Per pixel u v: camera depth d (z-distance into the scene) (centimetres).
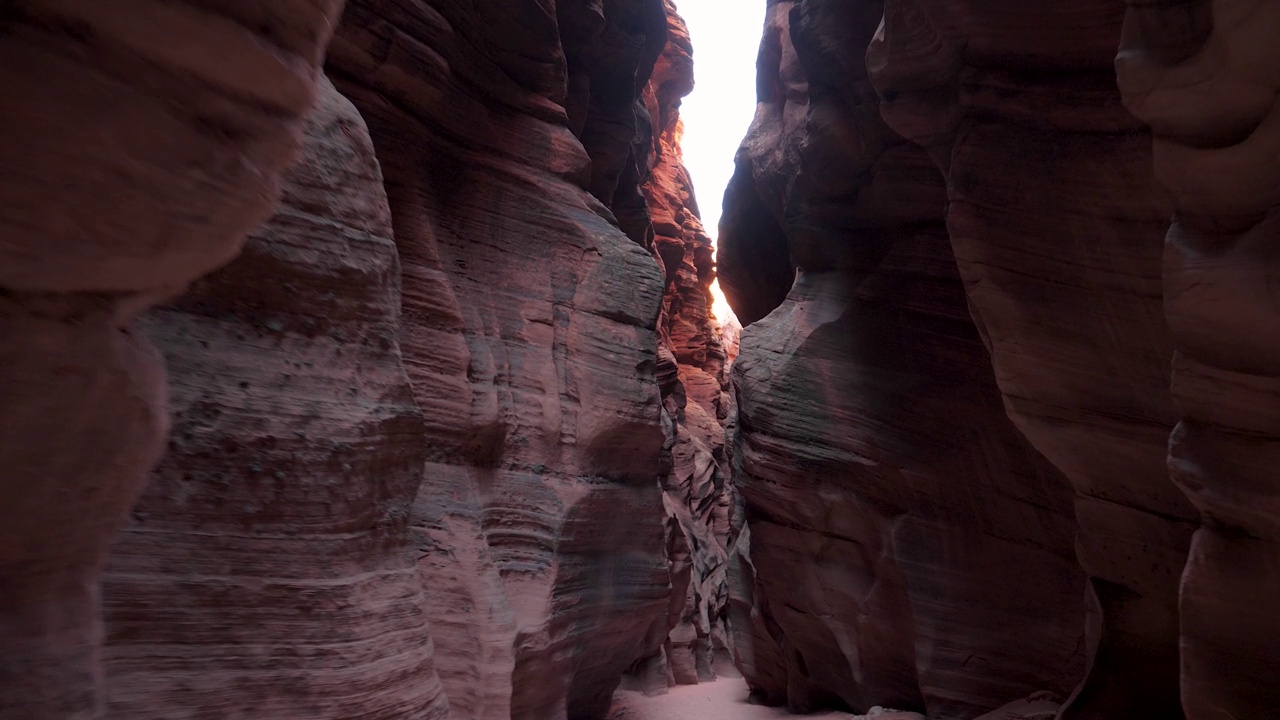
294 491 432
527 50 941
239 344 434
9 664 155
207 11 148
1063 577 873
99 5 132
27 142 128
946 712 916
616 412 909
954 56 675
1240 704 374
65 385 158
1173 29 379
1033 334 618
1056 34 609
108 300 166
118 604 357
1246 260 356
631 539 957
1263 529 370
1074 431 602
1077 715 584
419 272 751
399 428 508
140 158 144
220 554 397
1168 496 559
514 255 884
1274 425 364
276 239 458
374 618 459
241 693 388
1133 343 571
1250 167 355
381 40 721
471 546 705
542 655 754
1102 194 585
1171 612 557
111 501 183
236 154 166
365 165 533
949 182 664
